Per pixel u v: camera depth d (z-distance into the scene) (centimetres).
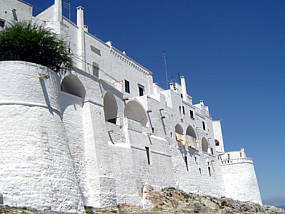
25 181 1956
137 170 3247
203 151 5228
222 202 4181
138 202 3047
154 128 3934
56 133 2277
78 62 3241
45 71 2362
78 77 2811
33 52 2367
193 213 3102
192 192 4362
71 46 3231
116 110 3316
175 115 4566
